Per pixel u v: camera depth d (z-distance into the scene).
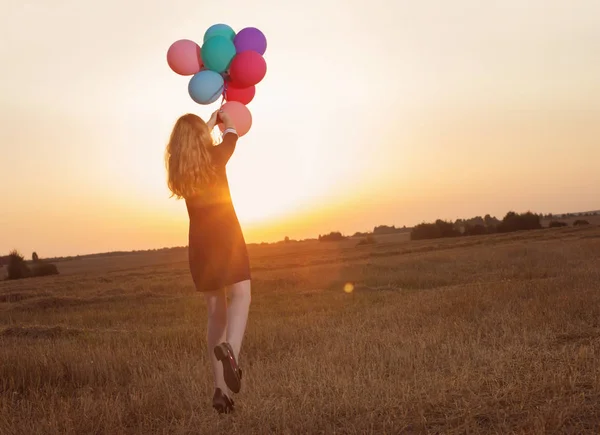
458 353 6.75
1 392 6.72
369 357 6.96
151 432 5.00
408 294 16.16
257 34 5.00
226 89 5.06
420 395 5.16
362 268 29.67
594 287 12.23
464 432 4.30
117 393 6.39
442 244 57.00
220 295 4.20
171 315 16.45
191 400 5.66
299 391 5.58
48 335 12.05
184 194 4.05
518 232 77.75
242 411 5.14
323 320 11.26
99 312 18.22
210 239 4.05
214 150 4.15
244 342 8.99
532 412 4.48
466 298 11.88
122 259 141.50
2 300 26.34
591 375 5.31
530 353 6.40
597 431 4.06
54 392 6.42
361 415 4.88
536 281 14.48
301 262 45.09
